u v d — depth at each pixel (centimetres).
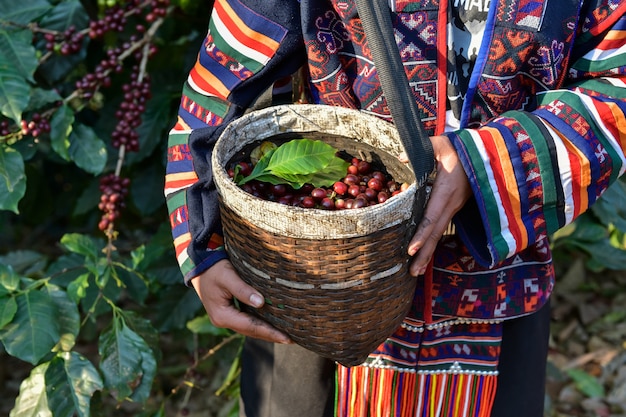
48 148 236
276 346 135
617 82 113
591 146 110
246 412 146
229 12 117
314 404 135
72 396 167
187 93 126
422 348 130
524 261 127
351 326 106
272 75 120
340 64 115
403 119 98
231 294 114
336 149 117
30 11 188
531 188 110
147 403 231
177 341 237
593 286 276
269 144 116
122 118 194
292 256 100
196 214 118
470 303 126
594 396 236
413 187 99
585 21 112
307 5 112
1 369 242
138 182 222
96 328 252
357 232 97
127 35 214
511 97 115
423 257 108
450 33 112
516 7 108
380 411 133
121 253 252
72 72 221
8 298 167
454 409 134
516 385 135
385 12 98
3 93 172
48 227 284
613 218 195
